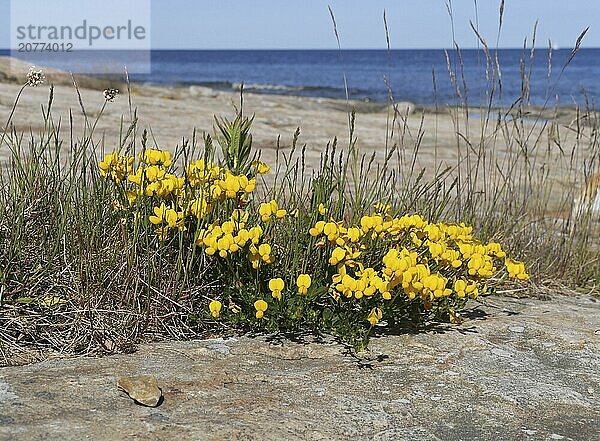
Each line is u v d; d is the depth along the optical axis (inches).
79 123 475.8
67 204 164.9
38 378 132.3
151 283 161.0
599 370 153.3
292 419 122.8
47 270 156.3
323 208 167.8
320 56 5836.6
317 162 398.9
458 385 140.8
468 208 232.7
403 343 159.5
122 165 168.9
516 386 142.1
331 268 159.3
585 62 4264.3
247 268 160.4
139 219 165.6
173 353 148.6
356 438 118.8
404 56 5113.2
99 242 164.1
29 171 175.5
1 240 157.9
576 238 253.1
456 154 466.6
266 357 149.1
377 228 158.1
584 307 202.1
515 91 1466.5
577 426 128.9
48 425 115.0
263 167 176.2
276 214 159.2
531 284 215.3
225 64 4517.7
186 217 164.6
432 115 773.3
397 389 137.3
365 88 1758.1
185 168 167.5
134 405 124.0
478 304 194.9
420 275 151.4
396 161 420.5
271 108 709.9
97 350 148.1
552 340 168.6
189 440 113.7
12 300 151.3
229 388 133.4
